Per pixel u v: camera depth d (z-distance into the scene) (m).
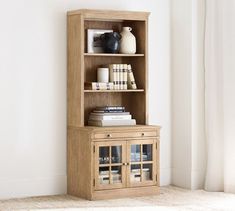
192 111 8.27
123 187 7.72
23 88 7.71
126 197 7.74
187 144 8.34
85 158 7.60
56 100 7.89
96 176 7.55
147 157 7.88
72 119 7.82
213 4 8.09
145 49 8.02
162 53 8.52
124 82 7.96
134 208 7.11
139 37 8.12
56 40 7.87
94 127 7.57
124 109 8.00
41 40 7.79
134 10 8.34
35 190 7.80
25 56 7.71
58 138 7.92
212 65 8.12
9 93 7.62
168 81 8.56
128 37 7.97
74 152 7.80
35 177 7.80
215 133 8.12
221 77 8.07
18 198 7.66
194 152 8.30
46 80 7.83
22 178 7.72
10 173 7.66
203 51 8.30
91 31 7.90
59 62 7.89
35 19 7.75
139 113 8.18
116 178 7.69
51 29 7.84
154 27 8.47
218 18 8.07
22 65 7.69
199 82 8.31
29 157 7.76
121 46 7.98
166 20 8.53
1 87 7.58
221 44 8.05
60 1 7.88
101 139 7.57
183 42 8.37
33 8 7.74
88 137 7.53
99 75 7.91
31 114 7.76
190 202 7.45
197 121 8.31
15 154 7.68
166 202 7.45
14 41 7.64
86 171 7.58
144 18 7.98
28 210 7.00
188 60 8.30
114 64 7.95
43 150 7.84
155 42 8.48
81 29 7.62
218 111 8.12
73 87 7.80
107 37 7.88
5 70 7.60
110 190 7.64
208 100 8.21
